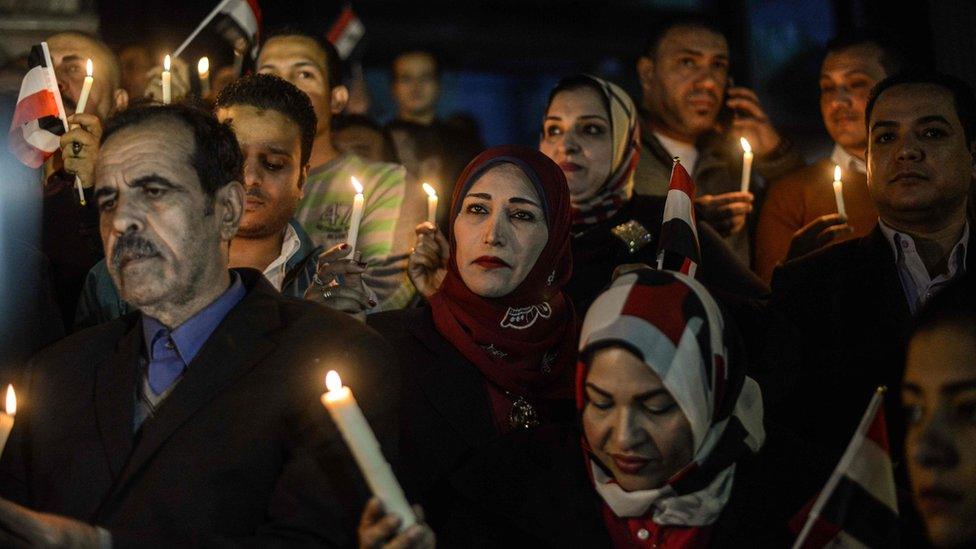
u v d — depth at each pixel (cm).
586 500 311
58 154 468
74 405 304
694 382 293
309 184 498
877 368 388
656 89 569
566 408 385
